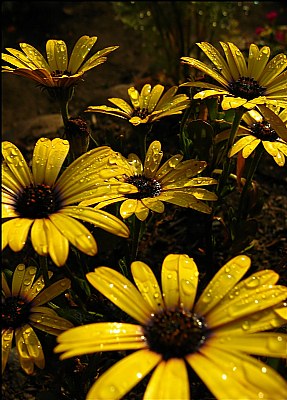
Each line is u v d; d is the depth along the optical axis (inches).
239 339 11.2
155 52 30.8
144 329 11.4
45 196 12.6
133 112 15.8
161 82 28.9
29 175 13.1
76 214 12.4
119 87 28.9
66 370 13.7
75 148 15.1
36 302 13.1
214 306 11.6
